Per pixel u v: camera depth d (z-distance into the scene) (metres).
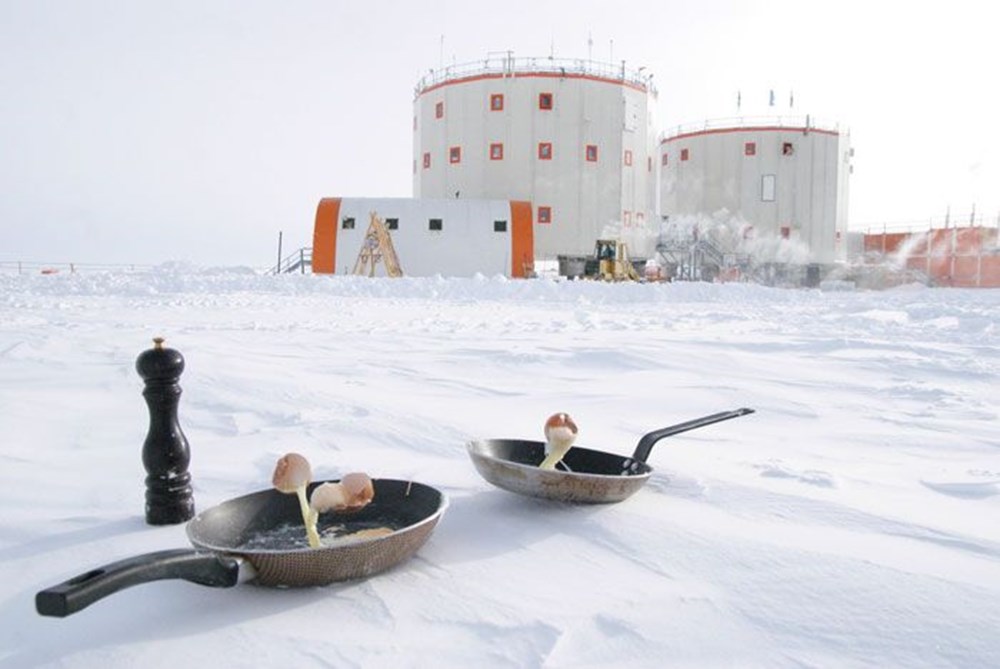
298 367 6.84
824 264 51.03
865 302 22.64
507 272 37.25
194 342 8.77
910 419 4.79
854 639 1.75
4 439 3.81
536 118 40.97
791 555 2.25
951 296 27.12
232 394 5.12
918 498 2.95
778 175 49.69
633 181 43.41
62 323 11.38
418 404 5.07
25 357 7.01
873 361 7.74
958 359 7.97
